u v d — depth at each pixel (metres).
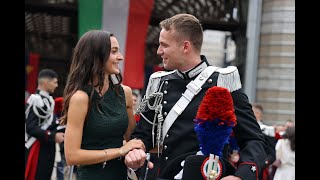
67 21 63.03
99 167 12.93
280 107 43.03
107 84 13.09
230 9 50.28
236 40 48.69
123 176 13.23
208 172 11.69
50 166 29.27
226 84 12.62
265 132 28.42
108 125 12.76
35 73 57.19
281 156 29.77
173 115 12.75
